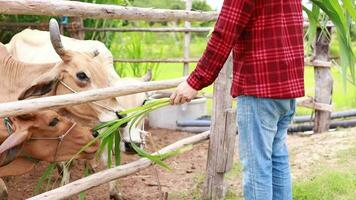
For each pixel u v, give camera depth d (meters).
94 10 2.92
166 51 14.59
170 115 7.65
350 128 6.53
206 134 4.34
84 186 3.13
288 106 2.64
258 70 2.53
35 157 3.36
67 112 3.55
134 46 8.27
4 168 3.32
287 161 2.88
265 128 2.61
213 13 4.02
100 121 3.55
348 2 2.97
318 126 6.53
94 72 3.44
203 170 5.55
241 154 2.70
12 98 3.40
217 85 4.26
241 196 4.50
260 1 2.49
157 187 5.07
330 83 6.46
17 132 3.09
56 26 3.30
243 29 2.47
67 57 3.39
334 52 7.91
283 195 2.85
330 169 4.86
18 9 2.49
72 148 3.41
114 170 3.37
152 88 3.37
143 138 4.08
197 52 15.20
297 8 2.62
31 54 4.55
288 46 2.54
